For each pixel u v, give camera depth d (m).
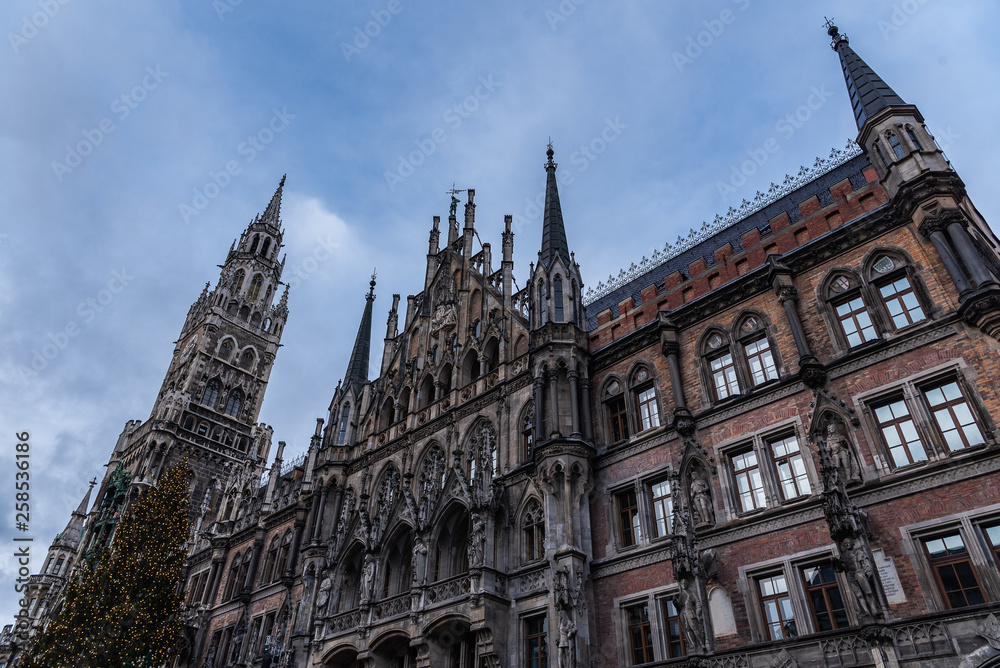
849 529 18.39
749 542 21.62
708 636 20.31
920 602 17.67
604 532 25.77
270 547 44.28
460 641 27.06
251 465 62.72
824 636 18.30
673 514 22.59
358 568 33.97
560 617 23.31
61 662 37.44
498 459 30.72
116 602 40.06
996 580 16.98
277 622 37.97
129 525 43.53
